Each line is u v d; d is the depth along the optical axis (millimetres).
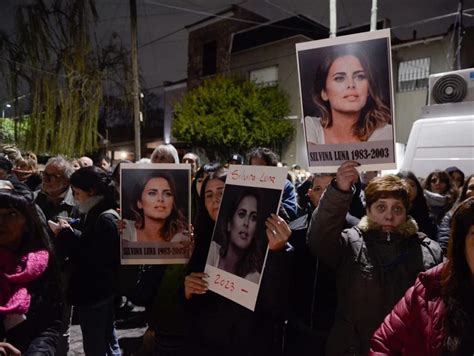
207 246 2455
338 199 2162
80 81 13914
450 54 18094
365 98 2096
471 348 1472
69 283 3168
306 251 2602
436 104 5566
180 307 2430
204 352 2332
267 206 2074
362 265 2232
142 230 2789
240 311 2254
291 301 2592
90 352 3209
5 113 15234
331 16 10844
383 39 2037
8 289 1866
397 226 2279
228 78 22719
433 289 1608
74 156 14156
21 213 2000
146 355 3625
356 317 2201
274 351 2383
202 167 3922
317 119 2197
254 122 21766
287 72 22750
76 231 3346
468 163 5078
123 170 2789
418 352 1611
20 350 1864
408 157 5523
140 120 15188
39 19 13219
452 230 1577
